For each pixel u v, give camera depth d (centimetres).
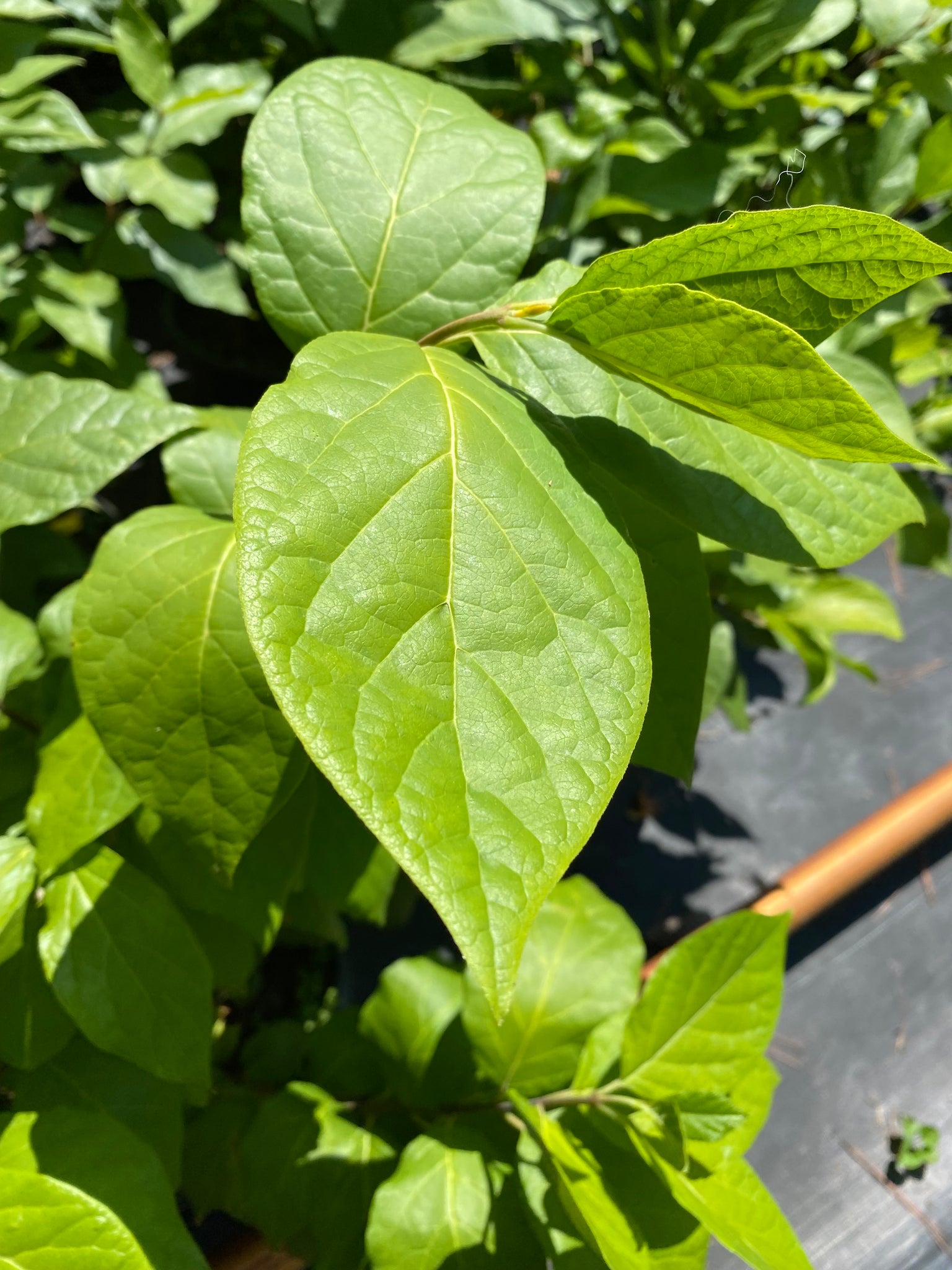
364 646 14
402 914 51
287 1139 36
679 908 64
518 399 19
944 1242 56
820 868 58
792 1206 56
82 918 27
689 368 16
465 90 49
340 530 15
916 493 53
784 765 71
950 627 79
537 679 15
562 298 17
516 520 16
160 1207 25
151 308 69
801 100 46
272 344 66
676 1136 27
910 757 72
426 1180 31
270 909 31
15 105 38
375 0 46
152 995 27
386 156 25
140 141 46
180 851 30
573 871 64
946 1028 63
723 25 45
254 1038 44
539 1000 35
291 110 25
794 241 15
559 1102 31
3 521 28
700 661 24
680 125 49
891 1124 60
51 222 47
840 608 48
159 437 29
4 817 31
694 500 20
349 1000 57
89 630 24
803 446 17
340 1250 35
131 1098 31
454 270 25
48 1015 28
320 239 24
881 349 45
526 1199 30
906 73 42
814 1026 62
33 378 29
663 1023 31
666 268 17
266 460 15
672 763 24
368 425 16
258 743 24
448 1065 37
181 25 47
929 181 43
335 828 36
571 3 49
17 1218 22
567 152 44
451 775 14
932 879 68
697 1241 28
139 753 24
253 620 14
